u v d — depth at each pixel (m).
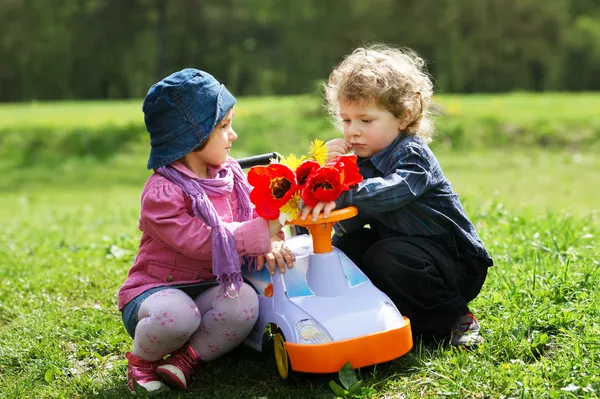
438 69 37.28
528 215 5.09
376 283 2.86
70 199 9.77
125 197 9.70
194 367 2.73
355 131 2.90
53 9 37.84
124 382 2.83
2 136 13.95
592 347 2.68
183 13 38.84
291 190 2.53
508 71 38.22
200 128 2.65
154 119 2.68
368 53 3.01
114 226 6.46
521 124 13.20
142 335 2.60
